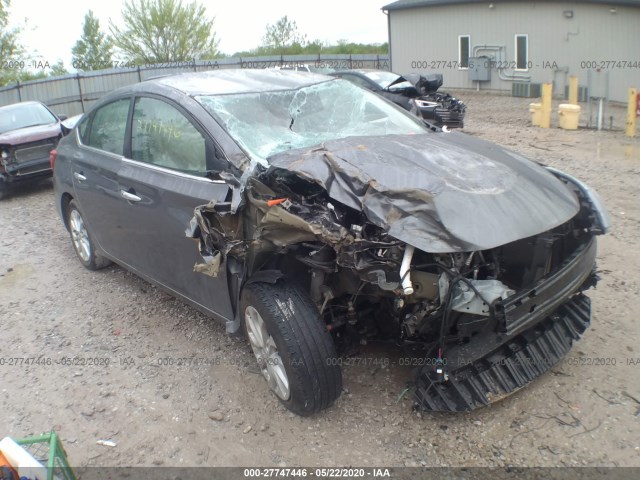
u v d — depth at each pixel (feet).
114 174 14.44
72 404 11.68
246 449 10.12
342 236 8.98
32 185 35.63
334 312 11.12
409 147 11.19
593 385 11.13
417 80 39.88
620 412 10.37
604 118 44.45
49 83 70.49
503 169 10.94
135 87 14.69
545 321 11.13
